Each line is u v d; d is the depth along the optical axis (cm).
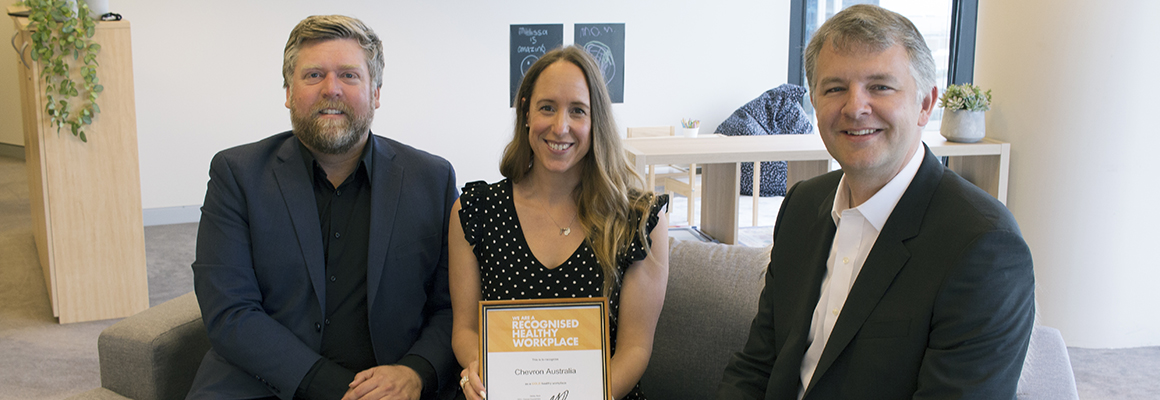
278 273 181
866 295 122
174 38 593
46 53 332
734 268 194
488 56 683
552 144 162
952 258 113
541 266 166
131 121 362
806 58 129
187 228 590
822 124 125
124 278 373
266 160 186
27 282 427
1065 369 153
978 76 346
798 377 137
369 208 187
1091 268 311
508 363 145
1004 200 330
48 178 349
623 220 166
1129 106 294
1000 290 110
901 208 122
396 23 654
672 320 195
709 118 760
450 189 196
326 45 176
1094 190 304
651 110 743
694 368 192
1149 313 317
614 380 157
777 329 145
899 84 118
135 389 186
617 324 168
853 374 123
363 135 183
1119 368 298
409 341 191
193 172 614
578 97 161
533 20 691
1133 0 286
